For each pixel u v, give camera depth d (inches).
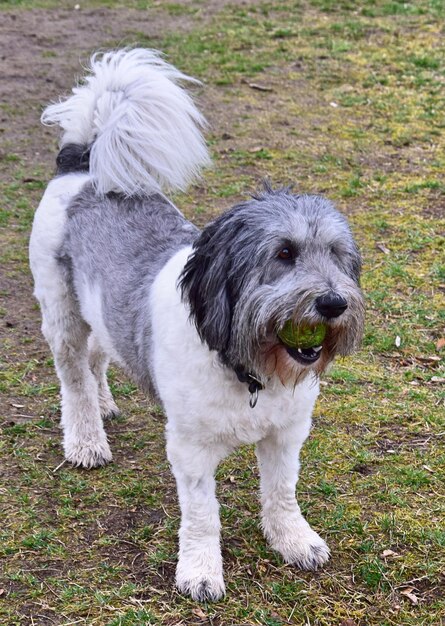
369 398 101.3
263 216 76.1
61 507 89.2
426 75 192.4
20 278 123.0
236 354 76.4
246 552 84.8
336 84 189.3
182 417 79.4
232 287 76.6
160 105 92.0
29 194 145.4
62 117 97.9
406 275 120.3
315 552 83.6
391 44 210.8
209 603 80.4
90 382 96.4
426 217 134.6
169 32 225.0
